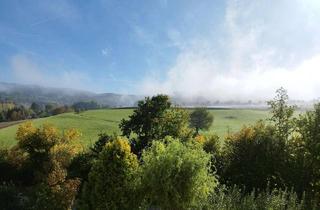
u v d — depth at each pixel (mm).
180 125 34188
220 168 28469
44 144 37406
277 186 24516
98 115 100500
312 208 18703
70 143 40875
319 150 23453
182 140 33281
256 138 26766
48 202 22125
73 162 34406
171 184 19391
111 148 21391
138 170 21219
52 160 33875
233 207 18062
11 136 72312
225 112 126062
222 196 18969
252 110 134875
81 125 85750
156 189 19719
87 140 67375
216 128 94750
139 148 32719
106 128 83500
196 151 20531
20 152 38688
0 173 36250
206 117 85688
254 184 25500
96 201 21047
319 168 23641
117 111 109750
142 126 33750
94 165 21594
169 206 19734
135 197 21047
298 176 23844
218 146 34688
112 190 20828
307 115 25109
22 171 36625
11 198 25250
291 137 26125
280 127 26938
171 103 34406
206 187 19891
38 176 32562
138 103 33844
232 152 28406
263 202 17891
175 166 19641
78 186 25516
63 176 23547
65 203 22328
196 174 19734
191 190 19594
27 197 26844
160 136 33062
